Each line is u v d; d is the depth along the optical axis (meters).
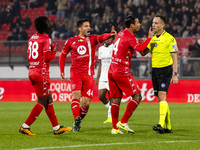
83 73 14.60
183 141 12.16
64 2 48.44
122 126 14.08
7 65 34.47
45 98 13.57
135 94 14.07
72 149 10.75
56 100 33.62
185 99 32.69
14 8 48.44
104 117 21.34
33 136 13.36
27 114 22.94
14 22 47.53
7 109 26.56
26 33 46.28
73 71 14.62
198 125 17.17
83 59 14.50
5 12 48.00
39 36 13.37
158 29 14.62
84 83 14.79
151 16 45.75
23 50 34.44
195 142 11.98
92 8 47.69
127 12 46.31
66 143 11.78
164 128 14.47
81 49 14.43
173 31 44.53
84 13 47.69
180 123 18.08
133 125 17.16
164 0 46.31
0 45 34.44
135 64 32.75
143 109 26.48
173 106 29.27
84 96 14.92
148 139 12.61
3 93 34.31
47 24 13.47
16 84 34.22
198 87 32.56
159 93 14.57
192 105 30.22
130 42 13.62
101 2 47.56
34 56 13.35
